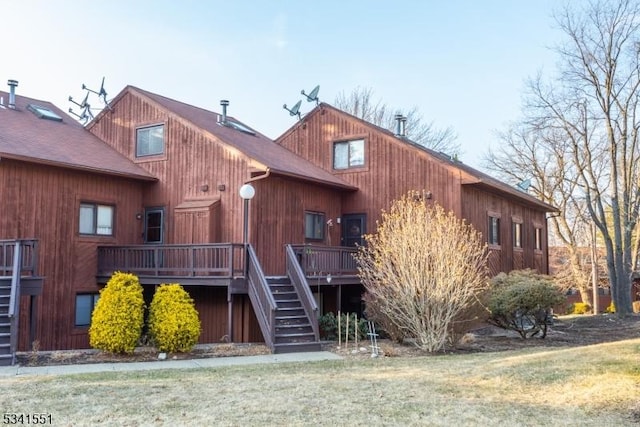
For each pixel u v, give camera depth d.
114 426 5.68
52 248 14.17
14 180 13.47
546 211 25.42
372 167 18.34
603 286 35.03
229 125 19.34
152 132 16.98
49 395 6.93
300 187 16.86
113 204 15.84
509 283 14.16
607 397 6.44
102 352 11.25
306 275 14.22
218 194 15.47
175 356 10.91
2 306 10.91
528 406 6.31
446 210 16.73
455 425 5.67
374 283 13.23
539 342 13.73
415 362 9.77
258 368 9.25
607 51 22.88
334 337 13.50
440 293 11.81
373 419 5.87
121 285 11.30
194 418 5.93
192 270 13.55
